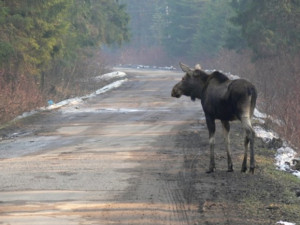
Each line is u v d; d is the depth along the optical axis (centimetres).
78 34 12631
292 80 8050
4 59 7606
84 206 2708
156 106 7894
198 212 2602
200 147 4431
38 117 6581
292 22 9894
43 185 3158
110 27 14950
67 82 11700
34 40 8525
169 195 2922
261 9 10288
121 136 5084
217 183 3186
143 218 2506
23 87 7756
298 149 4497
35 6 8406
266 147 4447
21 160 3969
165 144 4600
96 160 3925
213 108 3422
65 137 5075
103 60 19000
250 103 3288
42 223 2430
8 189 3072
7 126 5812
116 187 3105
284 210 2627
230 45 13975
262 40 10169
